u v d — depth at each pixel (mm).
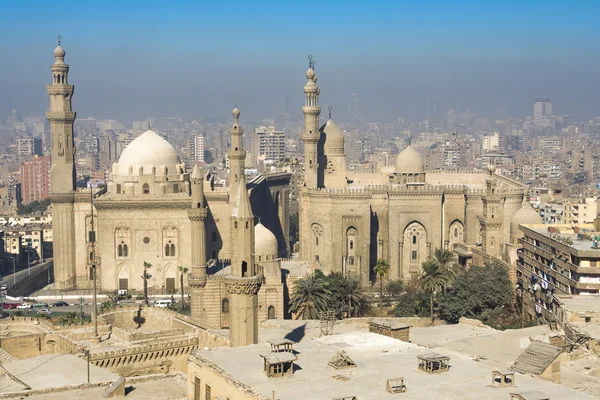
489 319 151125
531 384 67500
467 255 199250
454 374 70000
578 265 136500
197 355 76125
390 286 194250
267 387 66625
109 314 141250
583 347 89125
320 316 132875
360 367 72125
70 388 89000
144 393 87875
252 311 109125
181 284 194875
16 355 121688
